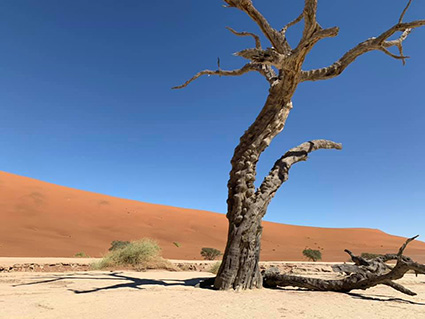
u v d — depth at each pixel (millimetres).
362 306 7012
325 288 9531
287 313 5906
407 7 8461
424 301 8281
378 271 9109
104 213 57438
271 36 9547
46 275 11523
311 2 7551
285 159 10375
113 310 5656
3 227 38250
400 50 10148
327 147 11297
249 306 6434
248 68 10555
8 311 5344
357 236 77000
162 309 5844
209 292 8180
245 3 9117
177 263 18172
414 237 8281
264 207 9516
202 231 60281
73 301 6414
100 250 35812
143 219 59062
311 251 39469
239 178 9461
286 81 9469
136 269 14844
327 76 9516
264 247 55875
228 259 8992
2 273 12109
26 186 59031
